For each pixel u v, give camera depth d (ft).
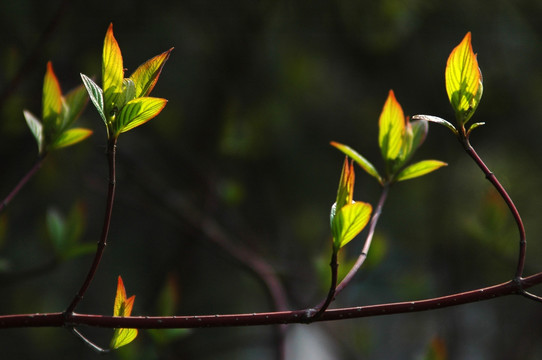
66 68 6.54
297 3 7.43
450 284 8.44
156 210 6.98
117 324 3.57
